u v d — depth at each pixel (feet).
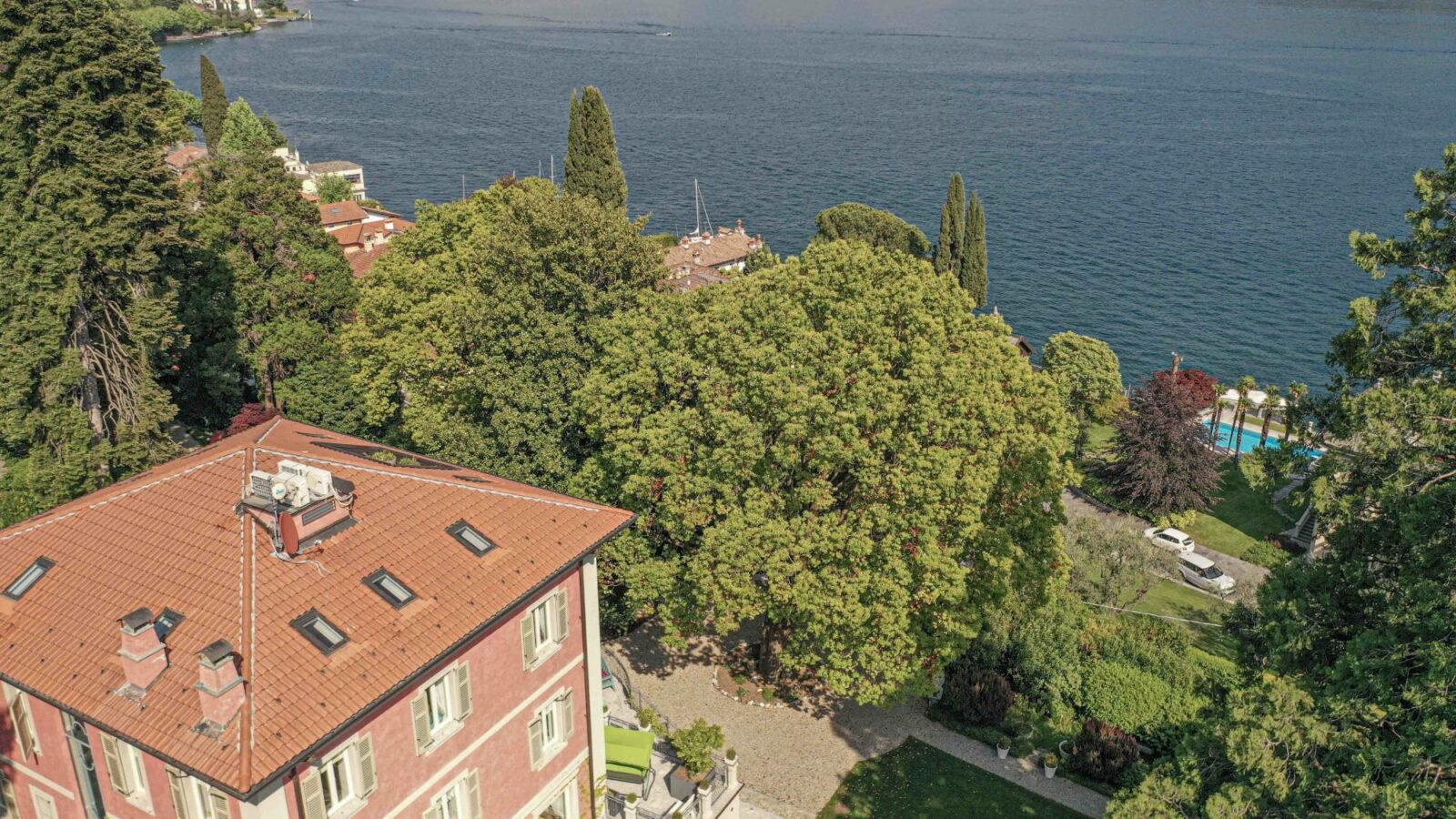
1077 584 193.77
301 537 97.91
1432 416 106.73
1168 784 103.65
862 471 147.54
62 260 173.27
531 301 180.04
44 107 172.76
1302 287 497.46
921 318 152.97
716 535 150.41
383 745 93.04
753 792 150.92
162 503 104.47
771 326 156.25
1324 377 403.95
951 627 152.66
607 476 171.73
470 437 182.09
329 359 241.96
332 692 87.97
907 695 162.61
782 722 166.71
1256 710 101.19
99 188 175.63
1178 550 241.14
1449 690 88.58
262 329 238.48
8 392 176.45
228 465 109.29
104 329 186.19
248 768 80.28
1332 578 113.60
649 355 164.76
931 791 152.25
